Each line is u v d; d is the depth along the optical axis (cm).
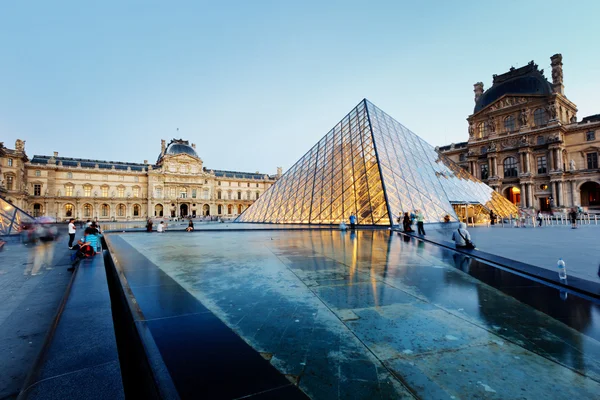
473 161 7875
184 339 436
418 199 3061
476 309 596
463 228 1390
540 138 6706
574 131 6556
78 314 522
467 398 323
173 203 11481
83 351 392
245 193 13550
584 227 3194
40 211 9488
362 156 3384
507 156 7194
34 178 9456
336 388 339
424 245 1562
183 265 1040
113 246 1641
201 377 337
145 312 553
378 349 432
